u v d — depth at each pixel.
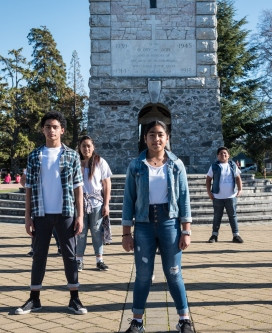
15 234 12.65
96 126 21.39
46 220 5.98
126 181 5.31
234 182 11.12
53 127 6.09
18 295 6.72
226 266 8.45
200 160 21.53
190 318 5.58
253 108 42.28
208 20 21.52
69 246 5.98
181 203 5.24
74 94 59.84
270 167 81.69
